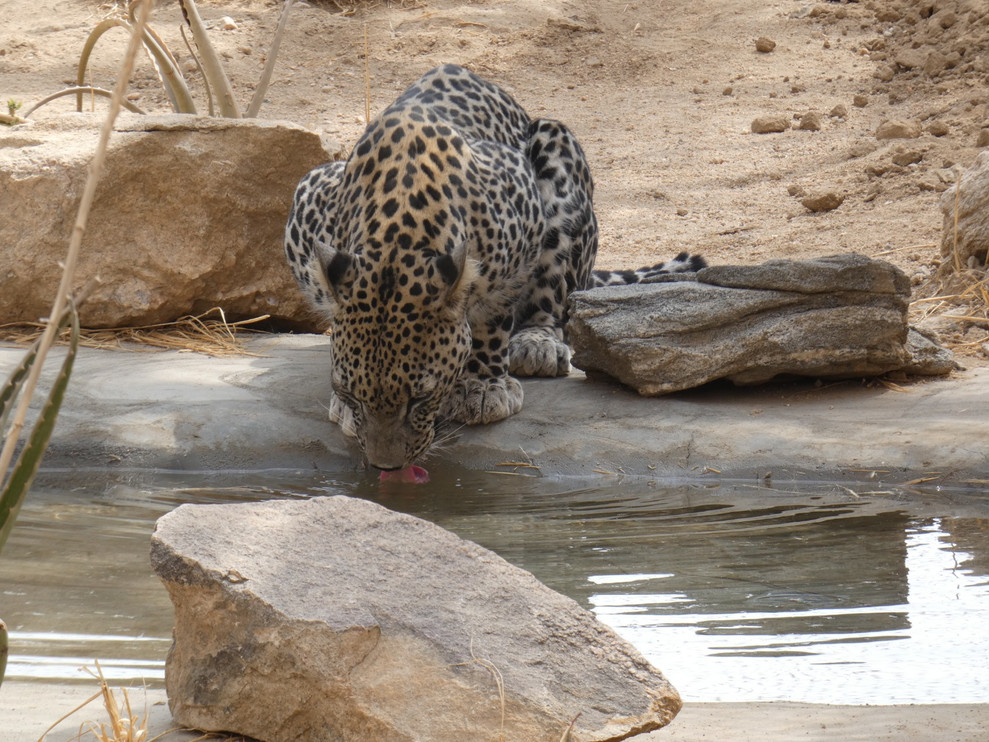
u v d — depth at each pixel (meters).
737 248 20.25
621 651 5.21
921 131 24.50
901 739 4.95
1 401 3.95
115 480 11.01
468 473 11.51
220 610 5.16
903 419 11.67
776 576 8.01
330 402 12.46
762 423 11.75
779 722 5.23
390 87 30.77
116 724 4.80
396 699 4.91
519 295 13.06
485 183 11.72
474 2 35.47
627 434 11.77
